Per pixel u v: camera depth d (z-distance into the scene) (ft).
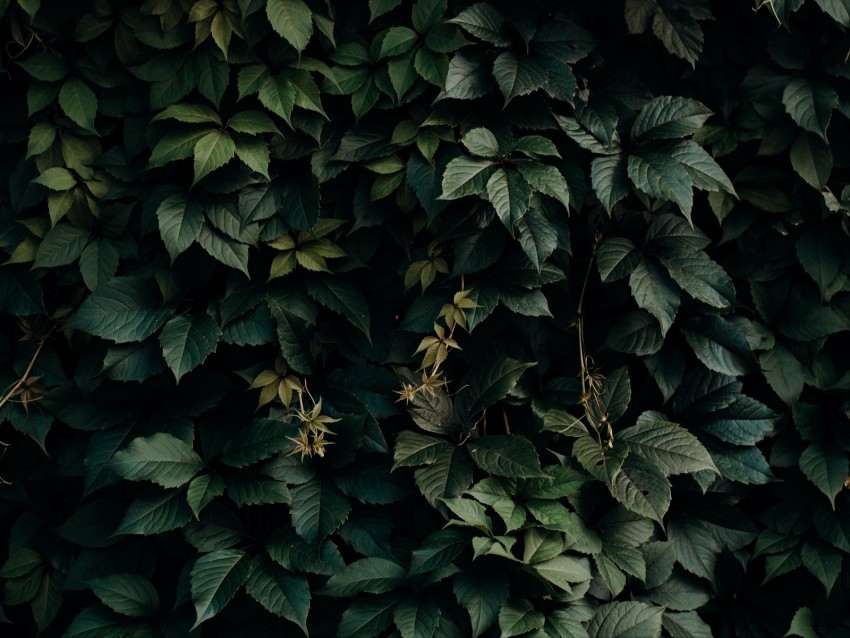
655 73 9.16
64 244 8.30
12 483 8.83
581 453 8.14
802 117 8.78
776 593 9.25
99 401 8.40
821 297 9.08
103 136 8.63
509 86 8.01
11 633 9.16
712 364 8.64
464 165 7.97
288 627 8.38
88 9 8.46
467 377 8.63
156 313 8.18
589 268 8.72
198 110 8.13
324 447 8.30
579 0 8.86
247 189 8.27
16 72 8.65
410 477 8.40
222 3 8.18
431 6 8.27
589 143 8.44
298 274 8.48
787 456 9.15
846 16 8.73
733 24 9.25
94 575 8.45
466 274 8.36
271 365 8.41
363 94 8.31
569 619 8.03
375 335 8.67
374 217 8.39
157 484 8.17
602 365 9.05
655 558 8.75
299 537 8.18
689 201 8.02
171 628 8.03
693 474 8.59
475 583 7.93
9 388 8.34
